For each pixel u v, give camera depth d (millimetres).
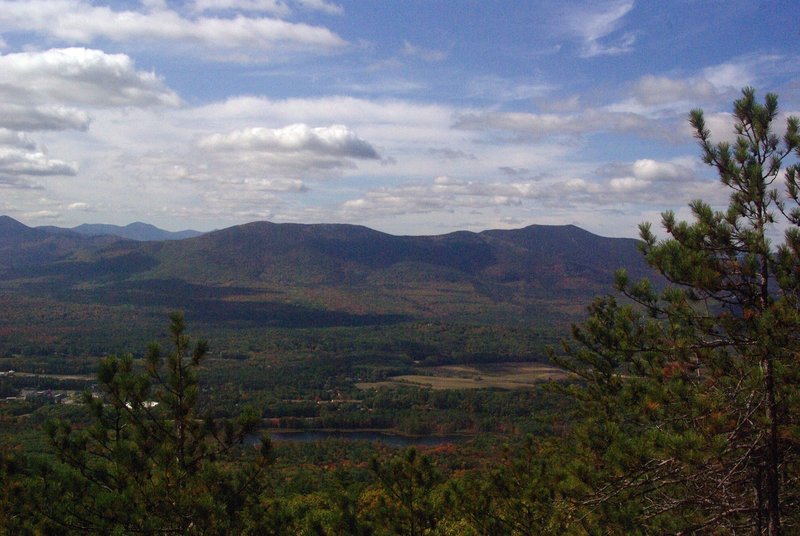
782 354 8727
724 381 9484
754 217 9898
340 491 11664
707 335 9938
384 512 11336
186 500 9242
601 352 13141
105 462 9859
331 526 10883
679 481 9664
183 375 10227
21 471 9594
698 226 9797
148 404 10055
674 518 10695
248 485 10023
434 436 71062
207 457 10203
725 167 10023
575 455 12000
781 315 8664
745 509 9352
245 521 10062
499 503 12289
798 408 8508
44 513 9070
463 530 12047
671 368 10055
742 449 9438
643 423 10062
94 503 9172
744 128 10289
